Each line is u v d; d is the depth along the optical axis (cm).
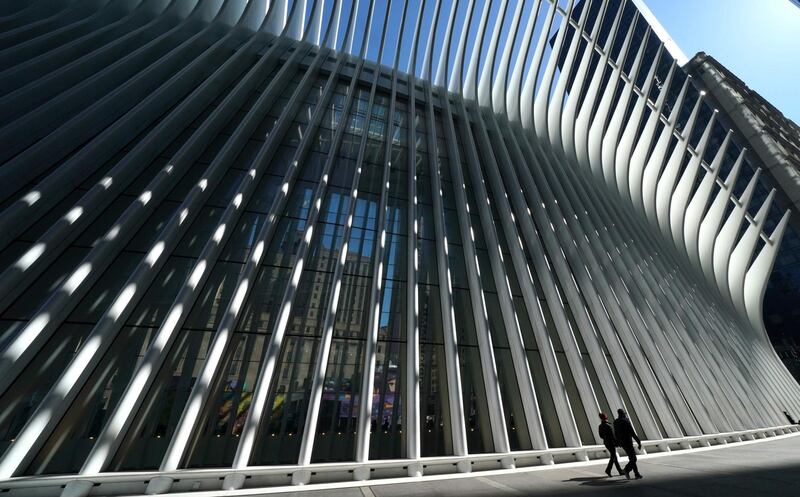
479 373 837
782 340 4350
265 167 996
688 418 945
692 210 2239
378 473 603
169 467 514
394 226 1043
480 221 1188
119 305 593
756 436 1092
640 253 1439
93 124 853
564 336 958
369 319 761
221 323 646
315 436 662
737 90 5244
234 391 648
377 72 1454
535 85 1623
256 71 1205
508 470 664
